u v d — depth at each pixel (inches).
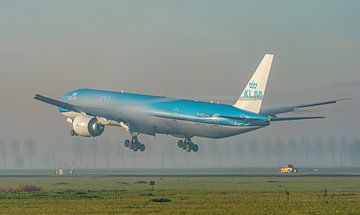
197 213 5664.4
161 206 6348.4
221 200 7007.9
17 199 7377.0
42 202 6929.1
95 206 6387.8
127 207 6264.8
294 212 5733.3
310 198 7268.7
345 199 7130.9
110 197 7539.4
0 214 5743.1
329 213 5659.5
